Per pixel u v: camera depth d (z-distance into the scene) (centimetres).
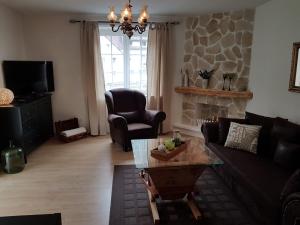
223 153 305
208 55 478
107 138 493
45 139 464
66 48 486
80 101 510
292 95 326
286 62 336
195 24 483
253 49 418
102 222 236
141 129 418
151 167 241
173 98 530
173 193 260
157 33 484
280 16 346
